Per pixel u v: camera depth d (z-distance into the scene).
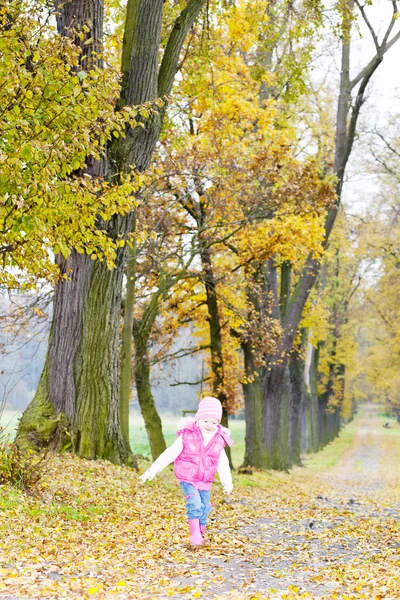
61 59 8.56
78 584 5.05
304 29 17.47
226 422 23.89
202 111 18.42
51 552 6.34
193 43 16.73
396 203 37.56
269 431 26.88
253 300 25.19
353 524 11.17
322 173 27.28
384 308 43.34
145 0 12.28
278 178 18.36
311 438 47.56
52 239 8.40
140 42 12.34
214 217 19.59
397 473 31.12
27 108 7.79
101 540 7.41
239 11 17.88
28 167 7.59
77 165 8.16
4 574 5.19
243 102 17.86
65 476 10.72
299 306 26.64
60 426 12.51
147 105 9.15
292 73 18.17
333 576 6.32
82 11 11.42
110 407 13.10
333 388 54.91
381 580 5.96
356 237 39.56
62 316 12.84
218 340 23.08
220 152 17.50
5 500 8.27
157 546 7.21
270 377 26.88
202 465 7.12
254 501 15.09
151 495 11.57
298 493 19.48
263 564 6.85
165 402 103.19
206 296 23.16
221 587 5.48
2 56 7.37
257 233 19.89
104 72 8.60
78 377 12.80
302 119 28.16
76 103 7.84
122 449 13.34
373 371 59.31
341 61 26.16
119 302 13.38
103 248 9.05
